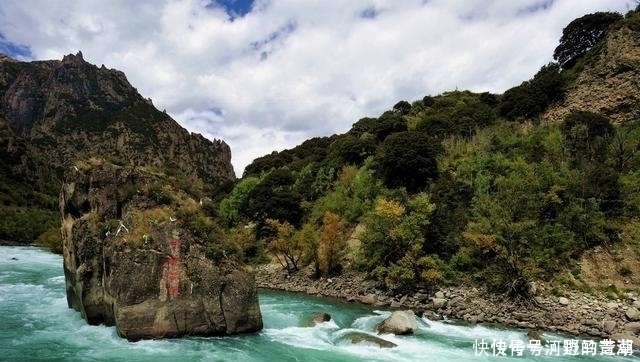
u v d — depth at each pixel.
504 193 42.19
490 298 33.72
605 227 37.06
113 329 22.98
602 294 32.25
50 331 22.59
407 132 56.31
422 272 37.88
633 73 52.06
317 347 22.30
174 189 26.81
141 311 21.47
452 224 41.47
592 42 66.19
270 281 47.75
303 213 61.16
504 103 63.91
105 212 24.73
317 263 46.56
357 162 66.69
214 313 23.05
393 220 40.22
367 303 36.50
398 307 34.66
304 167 76.81
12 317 25.30
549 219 38.88
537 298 32.66
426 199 41.16
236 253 25.50
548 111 59.19
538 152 48.03
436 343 24.09
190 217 24.81
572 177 40.88
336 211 55.25
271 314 30.22
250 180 75.56
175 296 22.33
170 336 21.92
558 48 70.00
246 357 20.14
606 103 53.28
